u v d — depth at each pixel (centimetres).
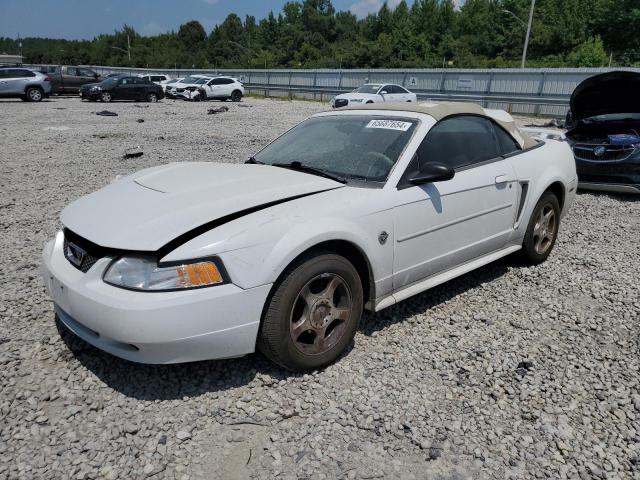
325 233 286
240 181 329
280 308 277
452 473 235
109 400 278
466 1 8194
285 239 275
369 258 313
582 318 377
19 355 314
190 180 335
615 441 256
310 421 264
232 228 273
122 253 268
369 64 6931
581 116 820
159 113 2048
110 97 2606
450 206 363
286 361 289
